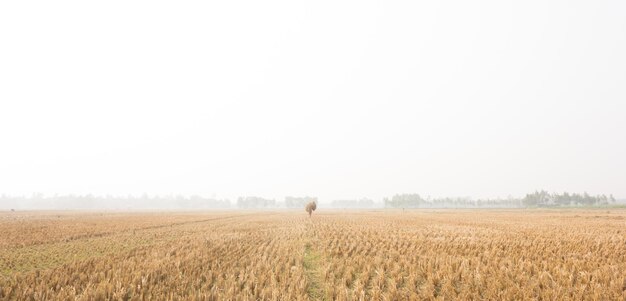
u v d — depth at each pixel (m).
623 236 21.27
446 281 10.52
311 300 9.73
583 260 12.88
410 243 18.86
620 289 9.50
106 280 10.84
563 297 8.85
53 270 12.67
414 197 162.00
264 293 9.62
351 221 41.25
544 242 18.50
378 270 12.15
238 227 33.78
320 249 17.94
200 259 14.83
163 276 11.81
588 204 137.25
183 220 46.44
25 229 28.52
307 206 56.38
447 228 28.58
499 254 14.66
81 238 23.95
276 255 15.97
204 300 9.40
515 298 9.02
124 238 23.81
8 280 11.38
